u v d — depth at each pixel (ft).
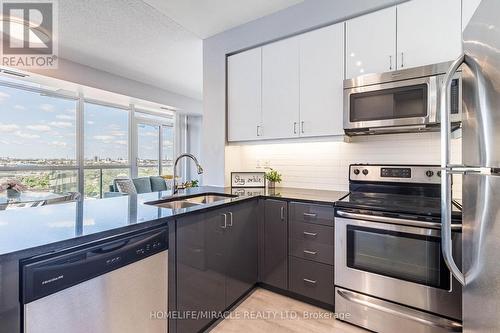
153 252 4.22
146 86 16.34
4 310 2.64
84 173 15.16
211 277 5.68
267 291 7.39
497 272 2.68
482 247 3.02
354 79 6.48
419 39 5.98
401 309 5.32
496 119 2.64
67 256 3.12
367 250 5.70
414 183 6.61
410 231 5.19
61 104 14.02
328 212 6.33
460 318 4.75
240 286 6.72
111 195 12.78
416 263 5.15
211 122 9.41
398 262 5.34
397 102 5.94
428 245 5.01
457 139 6.53
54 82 12.19
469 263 3.43
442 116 3.51
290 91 7.81
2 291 2.62
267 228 7.35
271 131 8.18
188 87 17.13
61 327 3.05
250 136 8.61
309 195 7.31
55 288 2.99
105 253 3.51
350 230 5.90
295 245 6.87
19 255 2.69
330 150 8.41
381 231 5.50
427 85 5.56
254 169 9.89
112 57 11.87
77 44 10.48
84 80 12.85
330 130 7.14
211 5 7.61
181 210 4.96
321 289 6.48
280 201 7.11
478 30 3.06
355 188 7.41
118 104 17.19
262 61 8.35
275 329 5.83
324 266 6.42
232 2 7.47
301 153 8.96
